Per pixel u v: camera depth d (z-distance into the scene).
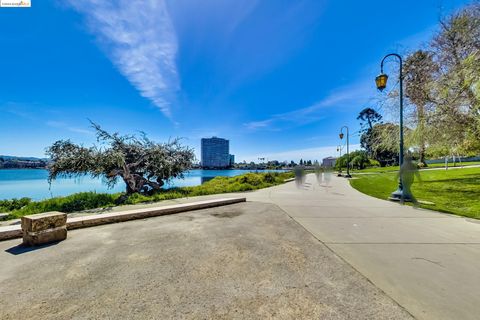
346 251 3.89
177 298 2.50
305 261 3.49
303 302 2.44
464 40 11.07
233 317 2.19
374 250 3.95
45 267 3.25
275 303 2.42
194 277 2.97
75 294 2.57
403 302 2.44
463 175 19.22
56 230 4.37
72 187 16.83
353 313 2.25
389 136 15.38
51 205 7.74
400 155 9.20
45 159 9.20
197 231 5.07
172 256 3.65
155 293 2.60
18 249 3.95
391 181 19.98
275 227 5.41
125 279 2.91
